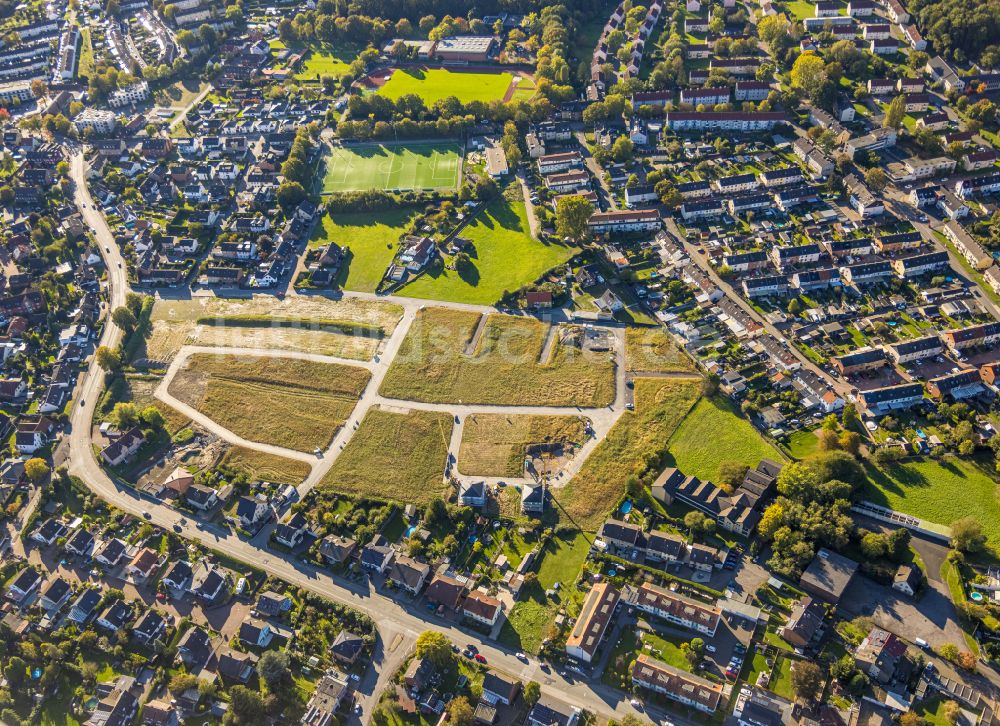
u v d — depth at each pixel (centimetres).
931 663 19962
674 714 19550
